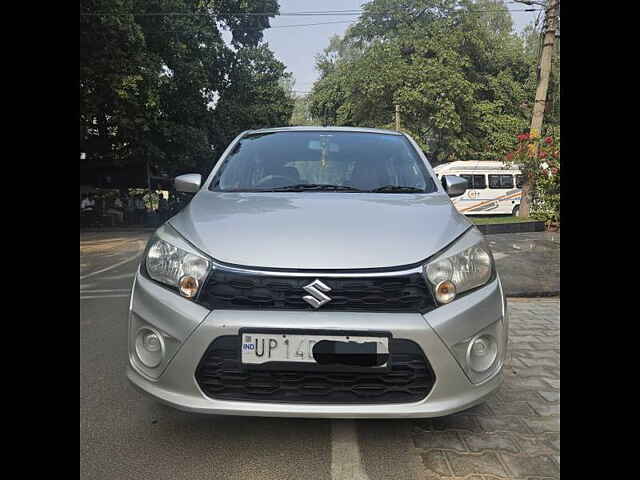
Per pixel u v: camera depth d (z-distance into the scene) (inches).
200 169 975.6
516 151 511.5
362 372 77.9
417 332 78.3
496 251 344.8
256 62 1058.7
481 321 82.8
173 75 820.6
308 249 83.7
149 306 84.4
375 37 1344.7
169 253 87.1
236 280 81.0
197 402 79.7
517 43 1273.4
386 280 80.4
